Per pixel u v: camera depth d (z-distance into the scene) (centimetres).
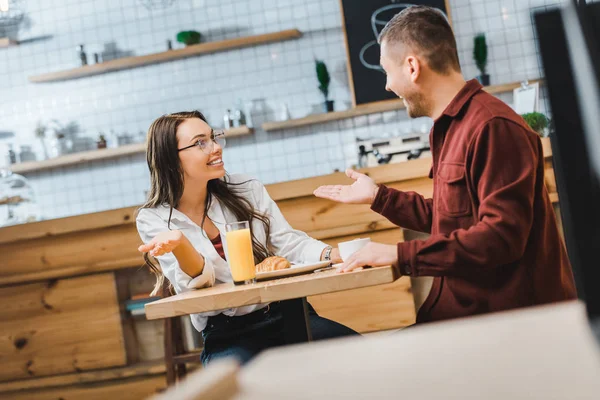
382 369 30
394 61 181
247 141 485
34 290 346
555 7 53
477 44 457
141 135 497
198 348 333
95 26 504
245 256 175
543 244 164
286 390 29
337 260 212
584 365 27
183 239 181
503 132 160
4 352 348
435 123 179
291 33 469
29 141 508
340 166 476
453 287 169
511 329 31
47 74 494
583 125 49
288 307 168
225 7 493
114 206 498
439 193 176
